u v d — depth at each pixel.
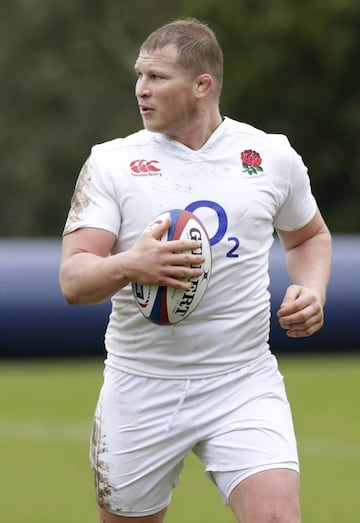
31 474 31.62
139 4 141.12
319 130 116.50
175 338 16.30
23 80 138.00
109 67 140.12
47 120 137.00
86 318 38.25
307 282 17.42
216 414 16.30
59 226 132.62
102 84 138.25
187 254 15.34
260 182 16.53
